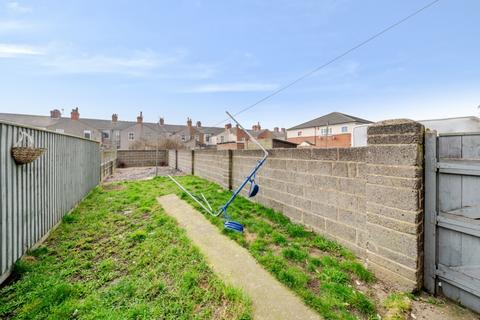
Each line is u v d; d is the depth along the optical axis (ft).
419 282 6.63
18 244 8.23
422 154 6.72
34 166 9.60
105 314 5.79
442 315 5.79
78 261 8.68
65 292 6.63
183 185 25.27
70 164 14.96
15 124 8.06
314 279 7.33
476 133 5.80
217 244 9.96
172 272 7.78
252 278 7.37
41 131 10.44
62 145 13.41
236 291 6.55
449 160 6.28
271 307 6.07
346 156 9.34
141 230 11.56
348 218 9.28
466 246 6.03
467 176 5.98
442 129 14.06
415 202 6.56
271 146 49.06
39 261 8.59
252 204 16.12
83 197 18.40
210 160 27.48
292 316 5.75
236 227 10.82
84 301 6.33
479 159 5.77
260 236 10.72
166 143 94.38
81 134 99.30
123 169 50.96
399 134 6.95
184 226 12.19
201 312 5.96
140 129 114.21
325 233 10.43
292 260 8.52
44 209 10.62
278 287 6.90
